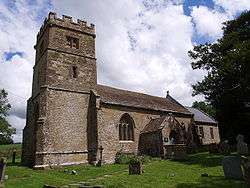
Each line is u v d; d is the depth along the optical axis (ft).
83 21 116.98
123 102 113.80
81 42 113.91
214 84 109.50
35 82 114.93
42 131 91.50
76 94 104.83
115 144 104.88
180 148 95.81
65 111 99.71
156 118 122.01
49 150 91.25
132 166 69.97
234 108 121.90
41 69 107.76
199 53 111.34
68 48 109.09
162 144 106.11
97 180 63.41
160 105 133.18
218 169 68.08
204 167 73.82
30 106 115.44
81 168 86.43
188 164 82.43
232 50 97.19
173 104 147.84
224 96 111.55
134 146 111.75
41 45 115.34
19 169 83.71
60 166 91.40
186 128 135.54
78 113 102.73
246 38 111.34
